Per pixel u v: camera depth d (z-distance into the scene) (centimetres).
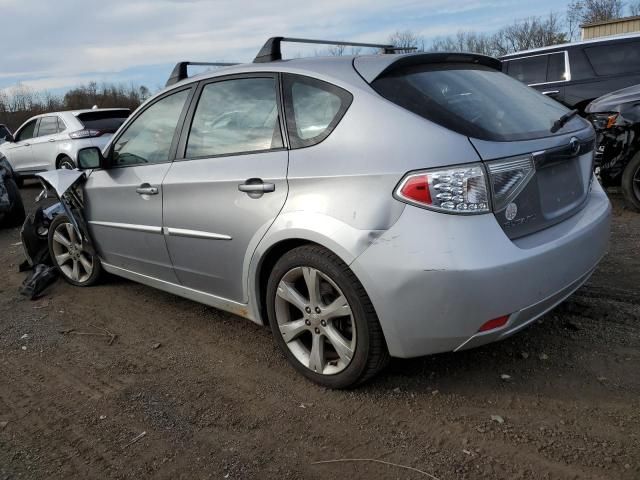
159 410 287
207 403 290
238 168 305
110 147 414
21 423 286
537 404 264
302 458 241
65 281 503
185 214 339
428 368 304
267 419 271
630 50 803
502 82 315
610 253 463
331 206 260
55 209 515
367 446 246
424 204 237
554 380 283
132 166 389
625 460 222
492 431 248
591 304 362
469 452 236
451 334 242
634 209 601
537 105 304
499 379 288
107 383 319
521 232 253
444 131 245
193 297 366
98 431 273
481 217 238
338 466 234
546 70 859
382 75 272
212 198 319
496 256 236
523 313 248
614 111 592
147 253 386
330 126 272
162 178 354
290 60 314
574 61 832
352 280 259
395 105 258
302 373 300
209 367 329
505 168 244
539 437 241
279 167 285
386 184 245
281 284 292
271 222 287
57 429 277
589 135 305
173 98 369
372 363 267
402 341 251
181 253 353
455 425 254
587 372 287
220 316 403
